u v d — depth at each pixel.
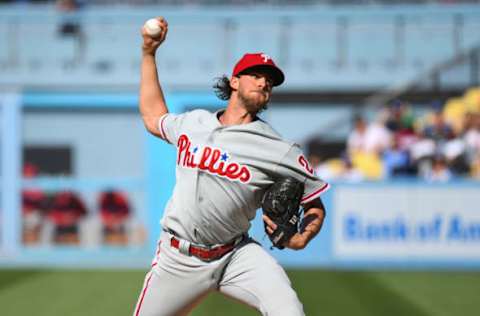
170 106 51.59
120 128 53.31
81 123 53.34
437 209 43.00
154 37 16.36
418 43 59.25
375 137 48.84
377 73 55.72
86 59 58.44
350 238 43.25
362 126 49.53
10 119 50.50
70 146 53.41
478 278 38.22
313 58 58.69
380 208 43.16
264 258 15.15
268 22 59.03
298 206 14.88
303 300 31.38
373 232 43.16
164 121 15.98
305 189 15.09
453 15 58.50
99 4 62.25
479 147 48.72
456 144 48.94
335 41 59.16
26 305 30.06
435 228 42.97
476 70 55.16
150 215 48.41
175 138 15.73
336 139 54.28
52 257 46.59
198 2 62.03
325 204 43.31
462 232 42.91
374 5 60.62
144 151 53.22
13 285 35.50
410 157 48.22
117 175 53.31
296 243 14.91
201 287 15.41
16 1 65.69
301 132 54.66
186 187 15.05
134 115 53.28
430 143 48.19
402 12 57.81
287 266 42.75
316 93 54.81
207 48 58.50
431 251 42.97
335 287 35.00
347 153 51.06
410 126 49.59
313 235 15.09
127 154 53.34
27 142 53.38
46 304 30.25
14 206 48.59
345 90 55.09
